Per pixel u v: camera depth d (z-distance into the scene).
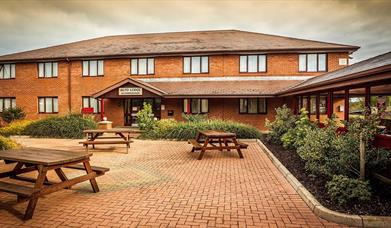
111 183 5.54
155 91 15.97
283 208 4.12
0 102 20.94
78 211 3.97
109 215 3.82
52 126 13.84
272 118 17.41
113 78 19.27
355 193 4.02
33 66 20.27
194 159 8.21
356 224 3.49
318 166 5.59
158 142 12.12
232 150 9.92
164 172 6.53
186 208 4.11
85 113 18.34
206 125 12.98
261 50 17.38
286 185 5.38
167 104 18.19
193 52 17.92
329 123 7.38
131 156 8.70
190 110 17.98
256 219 3.70
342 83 6.80
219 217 3.77
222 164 7.47
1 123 19.92
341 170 5.08
